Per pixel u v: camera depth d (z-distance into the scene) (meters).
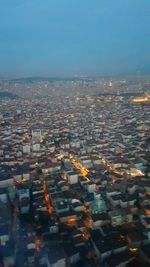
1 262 125.75
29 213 168.75
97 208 166.62
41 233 146.62
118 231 145.75
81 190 195.25
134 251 129.88
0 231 144.62
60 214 162.00
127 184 195.38
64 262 122.94
